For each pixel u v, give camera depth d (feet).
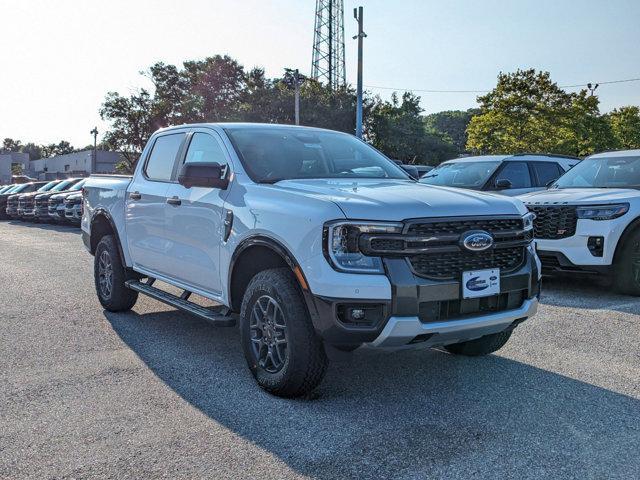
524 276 12.94
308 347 12.14
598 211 22.98
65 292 25.12
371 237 11.30
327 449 10.40
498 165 32.96
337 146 17.19
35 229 63.98
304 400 12.73
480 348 15.35
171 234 16.88
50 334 18.08
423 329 11.39
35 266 33.14
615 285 23.44
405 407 12.33
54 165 318.24
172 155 18.08
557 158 34.06
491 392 13.17
